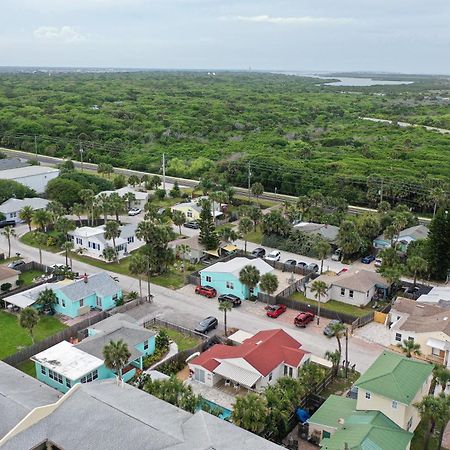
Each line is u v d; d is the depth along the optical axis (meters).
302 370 49.94
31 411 39.28
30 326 56.03
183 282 77.44
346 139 196.00
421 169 151.75
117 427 38.06
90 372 49.38
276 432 42.38
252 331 63.12
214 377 51.06
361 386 43.09
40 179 126.56
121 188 128.38
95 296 68.19
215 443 35.78
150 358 55.56
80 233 89.94
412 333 58.44
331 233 93.31
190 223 103.50
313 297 72.75
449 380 45.56
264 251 89.25
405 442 39.00
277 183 135.88
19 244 92.25
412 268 74.00
